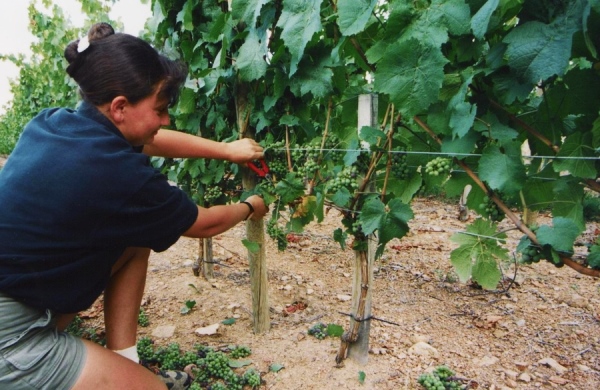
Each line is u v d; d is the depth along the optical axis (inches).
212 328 108.4
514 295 134.0
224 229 71.1
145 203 53.1
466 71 60.9
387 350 98.2
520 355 100.0
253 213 79.4
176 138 78.6
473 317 119.5
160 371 82.4
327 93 79.4
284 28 71.9
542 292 136.5
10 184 51.5
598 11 42.8
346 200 74.7
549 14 49.7
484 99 61.7
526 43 49.8
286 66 83.4
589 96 58.9
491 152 58.9
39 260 50.8
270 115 90.9
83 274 54.5
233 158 82.2
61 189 49.4
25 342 51.8
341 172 78.5
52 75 266.4
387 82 60.3
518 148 57.9
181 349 101.2
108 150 51.4
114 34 54.4
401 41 58.1
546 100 60.0
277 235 89.0
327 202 82.1
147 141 60.2
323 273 152.5
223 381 88.2
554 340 107.3
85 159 50.0
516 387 87.0
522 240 60.9
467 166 65.5
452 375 87.4
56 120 54.6
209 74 96.7
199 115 113.0
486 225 72.6
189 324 113.7
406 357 95.3
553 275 150.2
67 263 52.3
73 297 54.4
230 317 117.0
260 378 87.3
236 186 118.5
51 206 49.6
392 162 75.2
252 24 78.1
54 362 52.5
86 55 52.6
